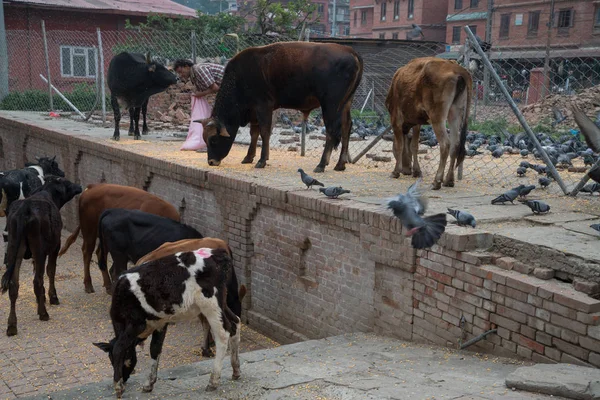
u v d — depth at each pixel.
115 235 9.95
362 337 7.98
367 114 21.16
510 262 6.59
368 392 5.51
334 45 10.95
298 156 13.34
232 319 6.38
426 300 7.40
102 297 11.34
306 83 10.98
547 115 19.48
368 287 8.28
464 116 9.55
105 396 6.32
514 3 37.78
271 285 10.08
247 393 5.90
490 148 13.61
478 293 6.72
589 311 5.64
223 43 22.28
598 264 6.00
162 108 20.89
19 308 10.73
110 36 32.94
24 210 9.65
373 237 7.97
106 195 11.09
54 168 14.24
